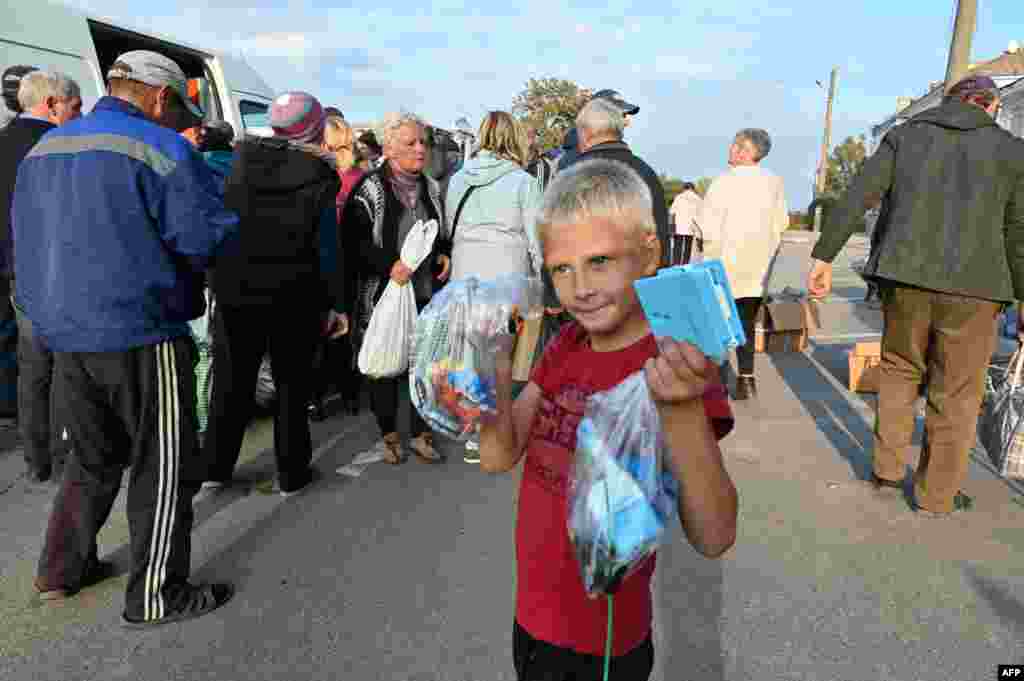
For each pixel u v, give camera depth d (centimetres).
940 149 333
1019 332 353
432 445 442
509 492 392
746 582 300
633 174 126
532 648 142
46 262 251
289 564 319
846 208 361
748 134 545
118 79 261
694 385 96
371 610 284
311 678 246
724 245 544
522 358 149
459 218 408
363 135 656
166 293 260
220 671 250
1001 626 270
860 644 261
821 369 666
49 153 252
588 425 119
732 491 109
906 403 377
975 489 391
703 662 251
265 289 352
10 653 260
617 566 114
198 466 280
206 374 421
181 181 252
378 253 413
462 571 312
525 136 410
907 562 315
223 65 709
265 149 355
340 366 523
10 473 425
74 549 292
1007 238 324
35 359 392
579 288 122
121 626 275
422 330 150
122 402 261
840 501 377
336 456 451
